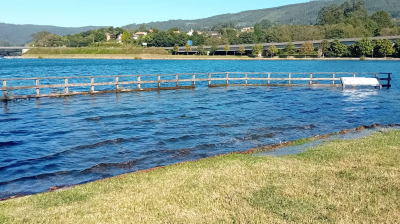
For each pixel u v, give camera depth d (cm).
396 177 930
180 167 1109
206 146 1517
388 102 2877
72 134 1756
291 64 10212
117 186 929
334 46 12250
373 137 1474
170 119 2122
